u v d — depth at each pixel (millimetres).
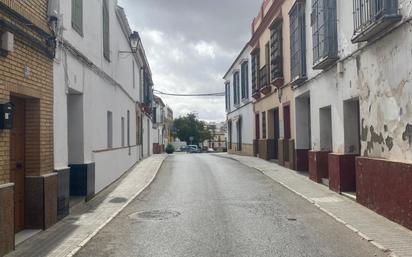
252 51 29156
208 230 8875
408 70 8430
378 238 7922
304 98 18875
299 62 17188
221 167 22469
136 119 27203
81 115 12172
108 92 16422
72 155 12250
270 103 24922
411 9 8227
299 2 16922
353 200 11594
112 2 17328
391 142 9344
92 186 12938
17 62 7781
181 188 15070
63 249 7492
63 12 10258
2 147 7184
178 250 7445
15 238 8047
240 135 37750
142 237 8375
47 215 8953
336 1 12672
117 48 18891
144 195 13672
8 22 7254
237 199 12633
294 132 19250
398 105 8945
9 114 7215
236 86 39219
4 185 6996
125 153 20453
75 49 11172
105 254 7273
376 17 9266
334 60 12984
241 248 7512
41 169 8914
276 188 14680
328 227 8984
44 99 9070
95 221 9773
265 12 25531
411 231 8289
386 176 9383
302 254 7117
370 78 10383
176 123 89375
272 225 9250
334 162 13125
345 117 12516
